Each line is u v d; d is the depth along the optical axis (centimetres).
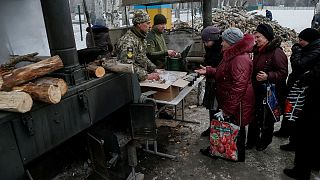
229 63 239
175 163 285
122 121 239
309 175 239
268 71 266
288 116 274
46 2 167
